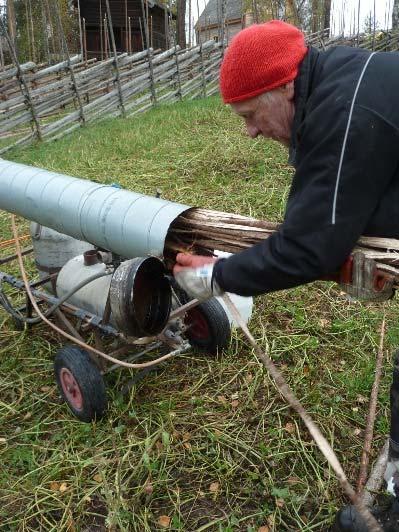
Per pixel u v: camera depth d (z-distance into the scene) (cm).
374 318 382
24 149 938
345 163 139
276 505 242
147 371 319
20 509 248
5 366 348
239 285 159
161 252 228
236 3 3052
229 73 157
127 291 220
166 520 239
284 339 363
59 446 282
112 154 826
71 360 288
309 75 152
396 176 150
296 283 154
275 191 622
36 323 367
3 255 504
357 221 144
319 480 252
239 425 290
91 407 286
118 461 267
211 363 340
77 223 270
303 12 2230
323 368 335
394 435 200
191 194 638
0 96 1014
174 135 900
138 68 1241
